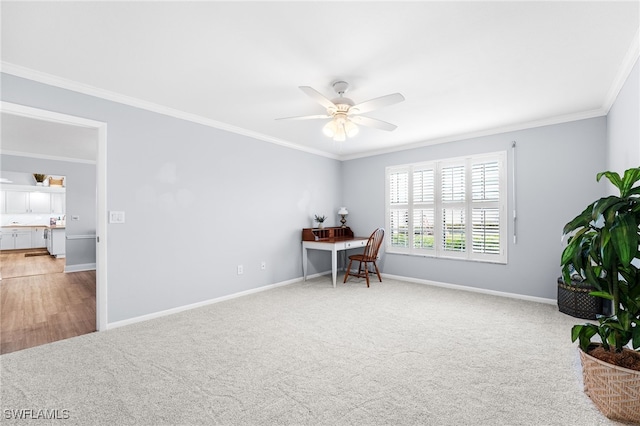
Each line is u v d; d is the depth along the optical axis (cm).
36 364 222
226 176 395
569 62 233
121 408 171
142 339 266
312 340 264
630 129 240
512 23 186
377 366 218
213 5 170
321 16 180
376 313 335
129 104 307
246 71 248
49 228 773
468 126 394
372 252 484
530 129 381
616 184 174
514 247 393
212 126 379
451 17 180
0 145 489
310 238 487
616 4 168
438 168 462
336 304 368
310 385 194
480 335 273
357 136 443
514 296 393
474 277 427
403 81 265
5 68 236
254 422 159
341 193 587
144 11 175
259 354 237
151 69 246
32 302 386
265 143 447
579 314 315
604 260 159
